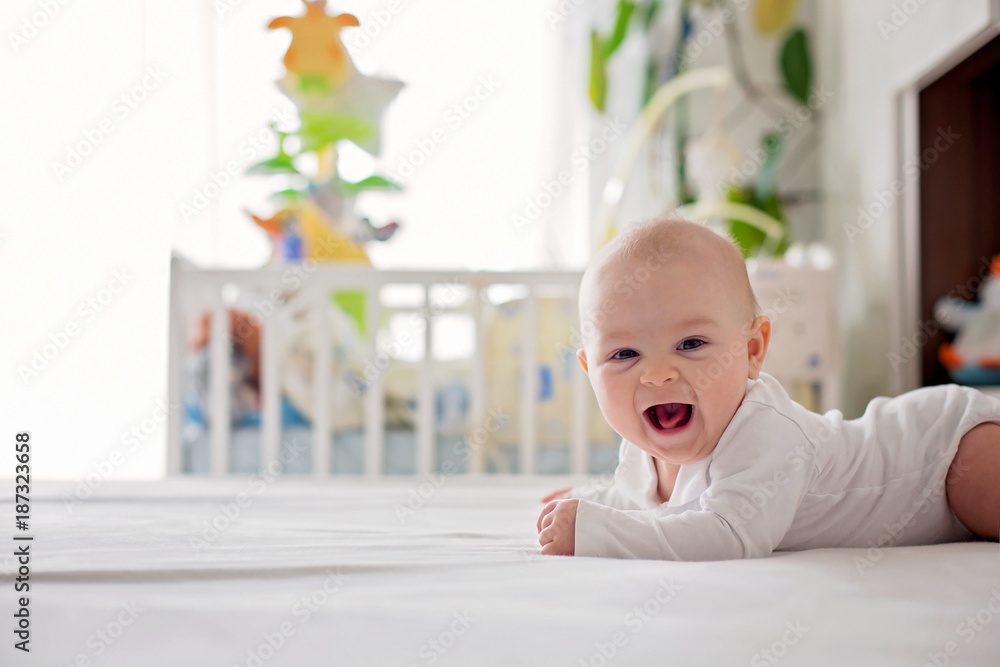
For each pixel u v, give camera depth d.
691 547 0.83
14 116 2.52
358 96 2.78
